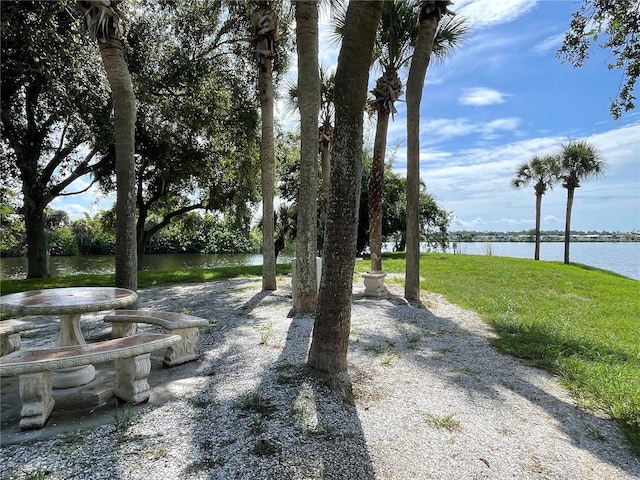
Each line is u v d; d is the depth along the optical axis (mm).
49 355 2793
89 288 4566
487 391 3480
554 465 2367
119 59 5105
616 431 2816
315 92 6273
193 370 3914
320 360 3711
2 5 6879
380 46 9406
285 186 19391
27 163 12164
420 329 5723
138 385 3098
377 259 9414
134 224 5328
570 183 20203
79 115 9766
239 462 2277
